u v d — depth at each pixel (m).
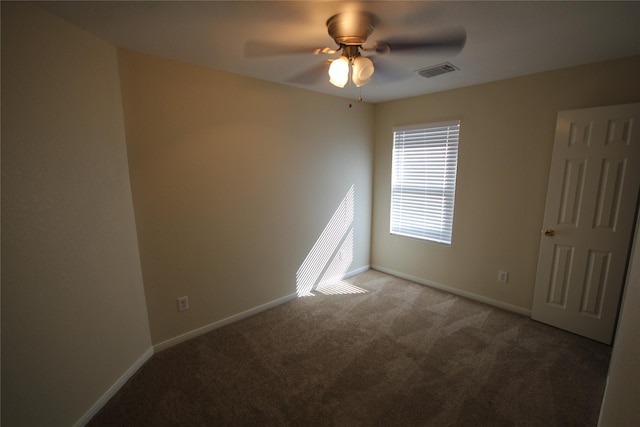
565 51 2.06
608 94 2.27
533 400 1.82
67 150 1.59
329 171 3.45
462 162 3.14
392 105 3.70
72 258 1.62
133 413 1.76
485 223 3.05
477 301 3.19
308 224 3.32
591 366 2.12
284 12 1.50
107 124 1.87
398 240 3.88
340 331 2.62
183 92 2.25
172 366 2.17
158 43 1.89
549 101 2.54
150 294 2.27
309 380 2.02
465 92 3.02
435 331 2.61
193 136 2.34
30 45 1.39
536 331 2.59
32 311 1.41
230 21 1.58
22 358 1.37
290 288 3.24
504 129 2.81
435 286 3.55
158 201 2.23
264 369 2.13
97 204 1.79
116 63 1.94
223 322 2.71
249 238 2.81
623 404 0.84
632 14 1.52
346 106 3.53
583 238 2.43
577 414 1.71
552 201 2.56
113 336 1.92
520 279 2.88
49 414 1.49
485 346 2.38
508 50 2.04
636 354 0.74
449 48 1.96
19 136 1.35
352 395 1.88
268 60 2.20
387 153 3.83
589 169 2.35
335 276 3.76
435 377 2.04
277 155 2.91
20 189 1.35
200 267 2.51
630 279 1.59
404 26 1.65
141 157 2.12
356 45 1.66
